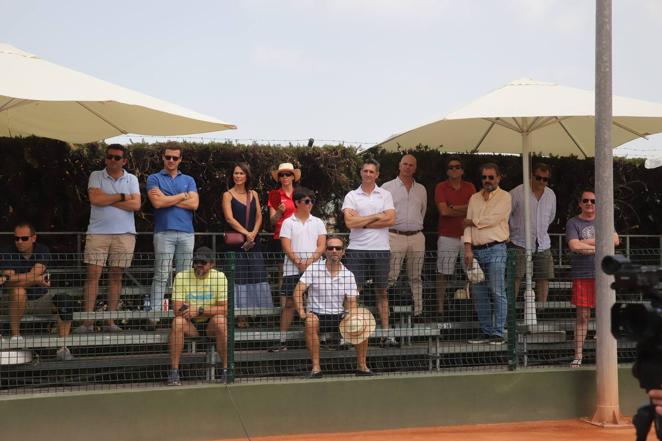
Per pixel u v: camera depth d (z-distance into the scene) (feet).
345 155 38.65
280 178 34.19
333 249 29.66
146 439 27.25
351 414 28.99
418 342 31.09
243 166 32.73
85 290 29.53
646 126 34.76
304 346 29.99
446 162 38.73
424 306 31.19
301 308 29.50
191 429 27.66
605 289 29.12
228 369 28.50
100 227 31.04
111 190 31.24
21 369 27.55
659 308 14.40
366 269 31.24
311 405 28.68
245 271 30.04
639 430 14.99
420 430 29.17
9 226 35.81
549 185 40.09
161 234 31.40
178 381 28.35
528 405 30.40
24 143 35.88
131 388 27.78
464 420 29.89
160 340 28.71
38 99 26.71
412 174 35.14
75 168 36.45
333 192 38.65
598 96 28.60
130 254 30.37
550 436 27.86
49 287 28.96
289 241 30.60
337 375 29.89
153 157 37.32
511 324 30.86
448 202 34.94
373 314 31.22
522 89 32.78
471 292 31.50
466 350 30.86
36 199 36.11
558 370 30.76
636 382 31.22
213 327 28.63
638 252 38.42
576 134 37.68
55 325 28.68
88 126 34.73
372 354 30.50
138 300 31.22
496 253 31.73
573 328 32.48
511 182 39.75
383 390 29.27
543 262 33.68
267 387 28.37
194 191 32.04
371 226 31.53
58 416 26.55
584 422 30.07
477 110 31.32
